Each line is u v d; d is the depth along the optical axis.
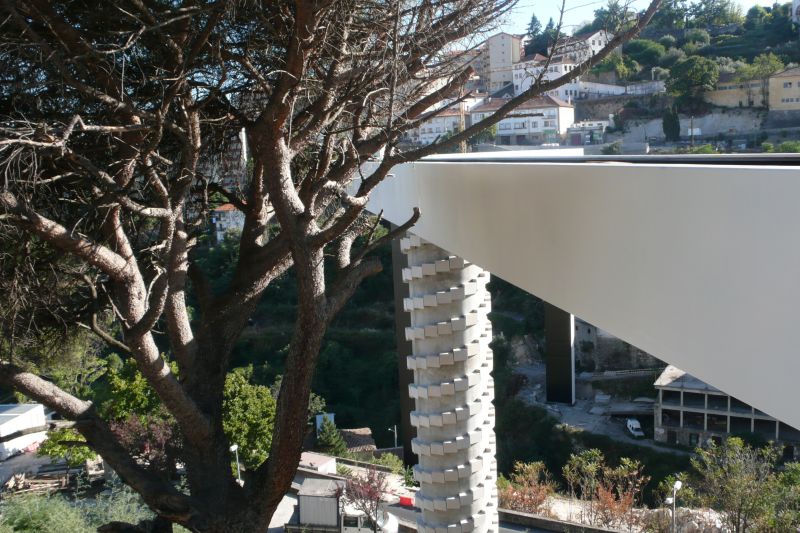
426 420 9.59
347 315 48.12
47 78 5.65
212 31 5.88
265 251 7.10
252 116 7.39
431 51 6.06
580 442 33.53
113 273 5.80
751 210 2.95
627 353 38.81
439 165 7.37
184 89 5.69
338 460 23.25
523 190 5.27
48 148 5.04
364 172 11.28
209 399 6.54
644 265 3.81
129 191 5.94
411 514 16.78
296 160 8.48
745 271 3.01
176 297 6.39
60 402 5.93
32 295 6.20
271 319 46.78
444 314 9.38
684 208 3.44
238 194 8.12
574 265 4.61
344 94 6.65
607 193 4.14
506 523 17.28
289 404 5.97
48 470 21.92
